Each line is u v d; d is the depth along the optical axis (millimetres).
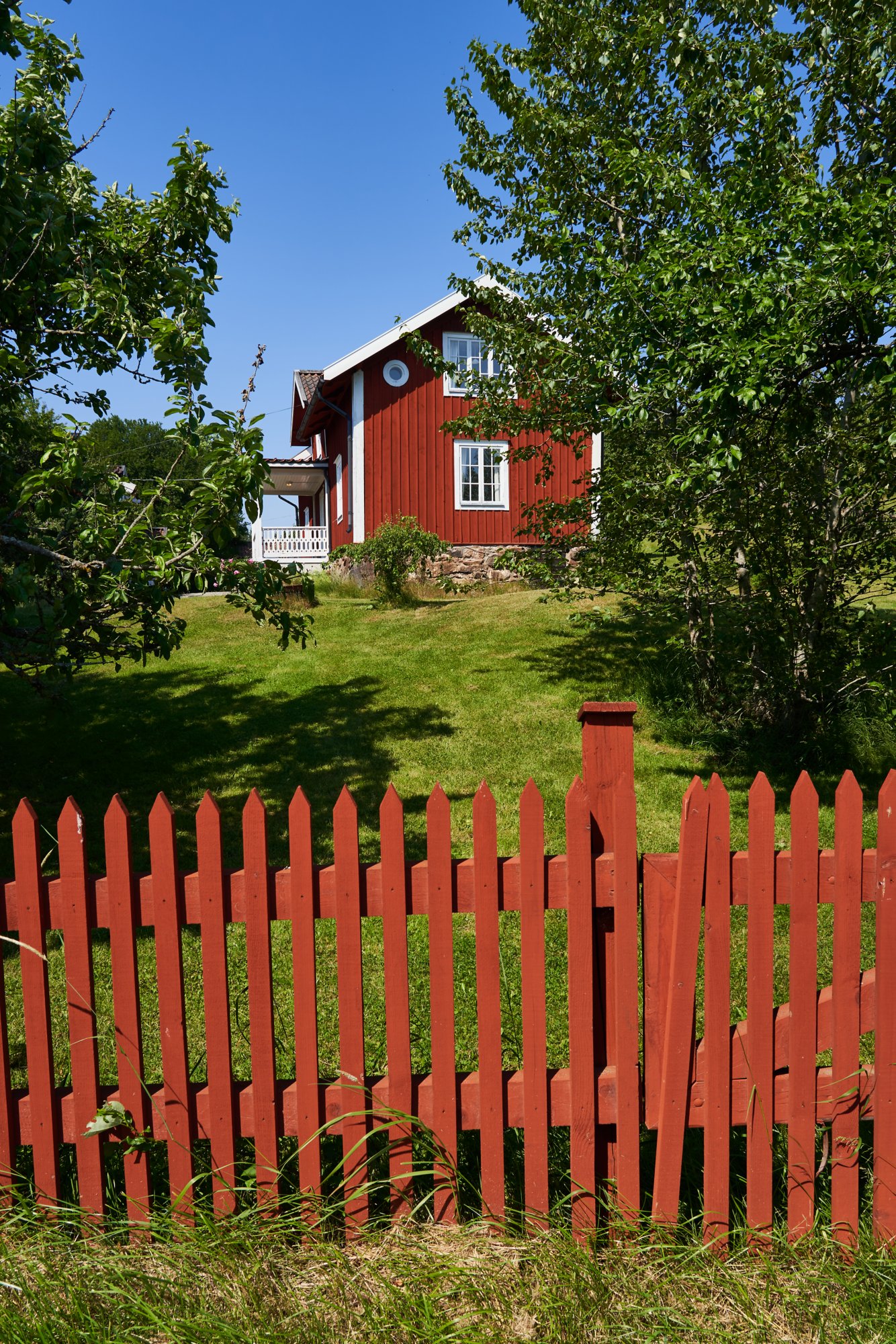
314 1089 2516
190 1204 2512
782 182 6102
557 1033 4078
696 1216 2598
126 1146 2529
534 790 2465
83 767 8539
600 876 2514
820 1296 2352
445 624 13414
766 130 7008
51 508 4578
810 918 2496
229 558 5098
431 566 18594
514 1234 2564
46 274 5379
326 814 7266
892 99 7332
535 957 2494
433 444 19172
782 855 2520
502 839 6656
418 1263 2406
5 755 8875
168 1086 2494
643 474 8352
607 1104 2561
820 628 8492
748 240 5656
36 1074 2492
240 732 9359
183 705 10281
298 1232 2516
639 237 8773
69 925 2455
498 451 19312
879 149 7547
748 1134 2545
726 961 2494
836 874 2516
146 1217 2539
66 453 4465
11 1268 2375
